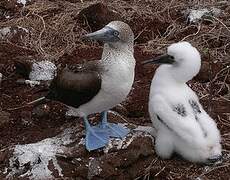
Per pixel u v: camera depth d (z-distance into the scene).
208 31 4.79
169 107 3.48
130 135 3.58
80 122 3.75
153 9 5.07
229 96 4.14
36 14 4.94
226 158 3.63
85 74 3.43
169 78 3.52
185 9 5.11
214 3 5.14
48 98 3.61
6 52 4.50
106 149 3.52
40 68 4.24
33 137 3.71
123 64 3.41
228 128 3.84
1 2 5.04
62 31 4.76
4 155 3.56
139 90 4.10
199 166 3.58
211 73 4.27
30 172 3.48
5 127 3.83
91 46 4.64
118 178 3.50
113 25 3.42
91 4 4.99
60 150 3.53
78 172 3.47
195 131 3.46
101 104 3.49
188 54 3.47
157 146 3.58
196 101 3.57
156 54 4.54
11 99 4.07
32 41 4.66
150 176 3.56
